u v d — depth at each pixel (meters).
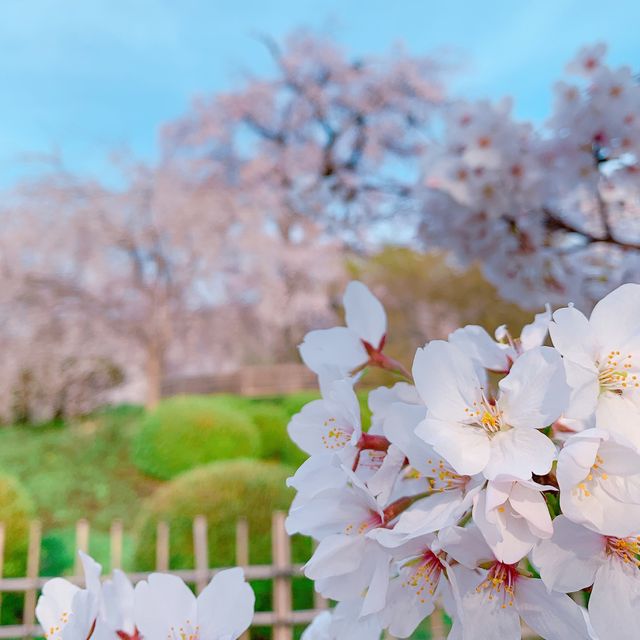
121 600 0.97
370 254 18.55
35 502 9.88
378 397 1.01
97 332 16.62
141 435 11.04
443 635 3.74
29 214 15.61
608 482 0.78
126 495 10.17
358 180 18.66
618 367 0.84
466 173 3.58
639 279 3.56
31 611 4.27
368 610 0.85
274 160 18.95
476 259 4.07
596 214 3.89
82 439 12.68
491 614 0.85
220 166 19.48
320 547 0.91
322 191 18.88
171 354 18.67
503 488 0.79
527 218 3.74
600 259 3.97
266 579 4.31
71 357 16.77
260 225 16.91
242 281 16.97
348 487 0.92
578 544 0.79
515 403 0.83
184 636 0.92
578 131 3.29
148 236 16.06
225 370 19.78
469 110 3.57
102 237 15.76
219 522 4.52
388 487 0.92
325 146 19.77
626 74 3.14
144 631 0.92
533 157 3.46
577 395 0.81
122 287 16.80
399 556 0.89
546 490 0.80
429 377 0.87
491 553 0.83
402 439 0.88
